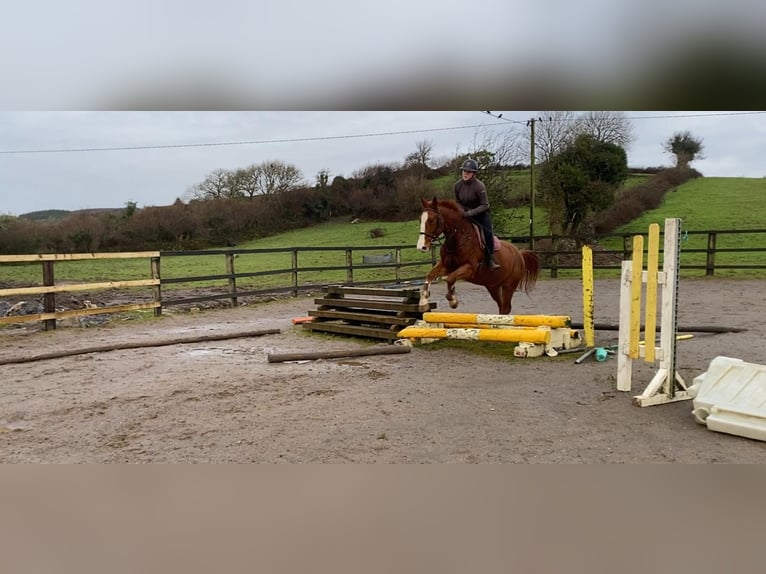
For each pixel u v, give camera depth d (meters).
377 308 7.34
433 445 3.49
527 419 3.99
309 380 5.21
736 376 3.81
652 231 4.45
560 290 12.95
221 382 5.18
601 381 5.07
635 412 4.15
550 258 16.97
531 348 6.06
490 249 6.65
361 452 3.39
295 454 3.37
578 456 3.30
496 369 5.59
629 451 3.38
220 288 15.10
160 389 4.96
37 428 3.96
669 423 3.90
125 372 5.66
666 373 4.39
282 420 4.04
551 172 19.55
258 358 6.31
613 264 17.73
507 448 3.44
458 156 23.45
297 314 10.26
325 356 6.14
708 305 9.90
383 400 4.50
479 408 4.27
